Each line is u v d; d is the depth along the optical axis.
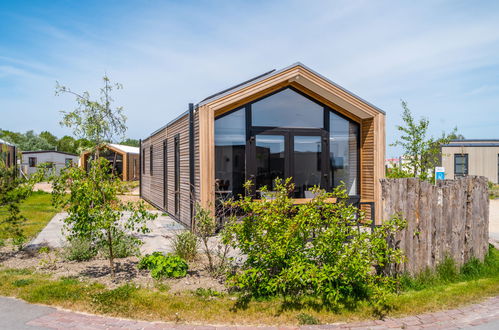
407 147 8.62
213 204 7.14
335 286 3.96
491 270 5.01
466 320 3.55
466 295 4.10
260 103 8.35
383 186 4.41
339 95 8.35
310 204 4.21
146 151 15.95
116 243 5.03
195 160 7.82
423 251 4.51
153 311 3.62
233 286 4.22
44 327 3.31
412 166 8.83
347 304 3.78
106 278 4.57
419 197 4.51
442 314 3.67
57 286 4.23
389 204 4.34
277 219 4.06
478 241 5.23
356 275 3.81
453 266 4.71
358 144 9.11
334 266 3.89
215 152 7.93
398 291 4.14
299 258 4.01
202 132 7.36
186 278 4.58
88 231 4.67
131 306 3.71
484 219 5.33
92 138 8.49
